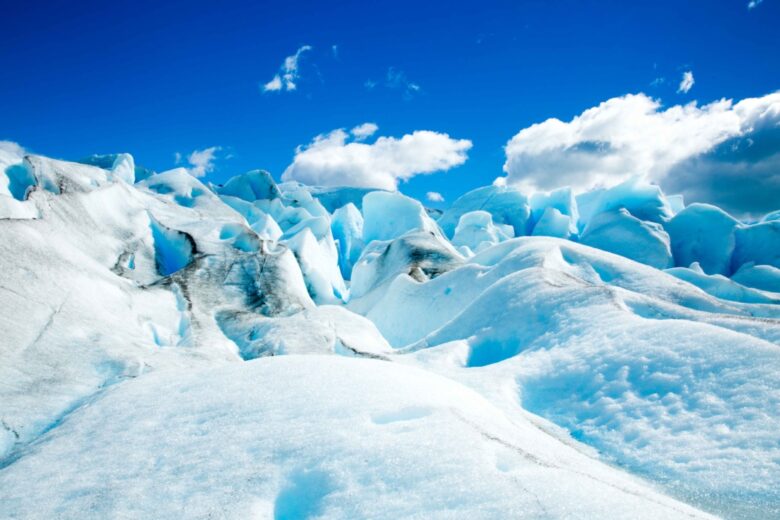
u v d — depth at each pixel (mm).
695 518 3361
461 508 3527
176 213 29891
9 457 6102
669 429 6875
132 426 5902
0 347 9312
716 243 46188
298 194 70875
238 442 5082
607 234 50188
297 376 6852
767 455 5789
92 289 13930
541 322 12508
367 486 4012
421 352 13234
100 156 66625
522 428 6871
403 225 51219
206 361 12086
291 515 4066
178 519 3961
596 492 3582
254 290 21312
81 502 4395
